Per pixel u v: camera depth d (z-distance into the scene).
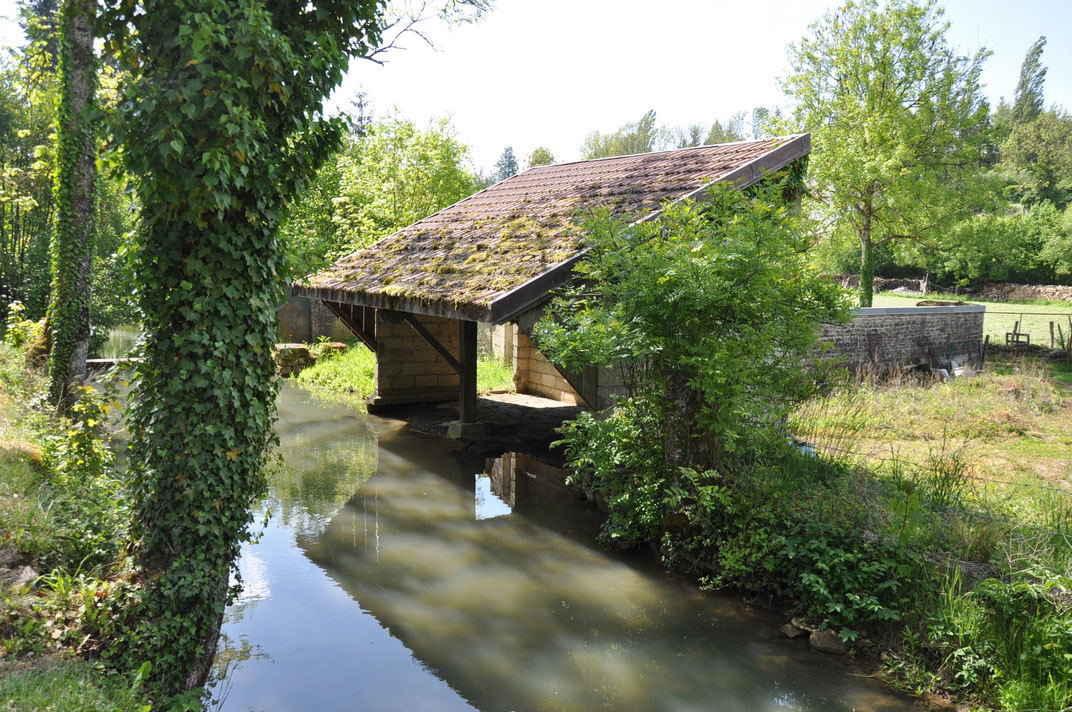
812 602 6.12
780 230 6.92
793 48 23.89
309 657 5.59
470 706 4.95
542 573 7.21
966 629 5.15
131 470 5.17
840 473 7.75
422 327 12.62
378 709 4.91
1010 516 6.60
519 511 9.09
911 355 18.98
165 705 4.54
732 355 6.68
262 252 5.27
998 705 4.79
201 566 4.97
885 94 22.12
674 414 7.31
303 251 23.39
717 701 5.03
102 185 24.34
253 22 4.57
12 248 28.05
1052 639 4.76
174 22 4.76
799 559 6.32
